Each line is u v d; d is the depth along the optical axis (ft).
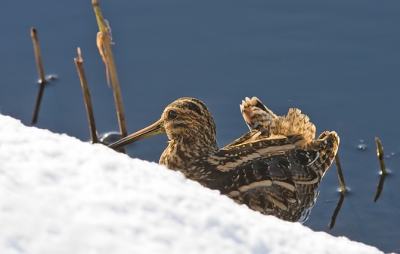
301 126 45.11
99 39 50.96
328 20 62.75
